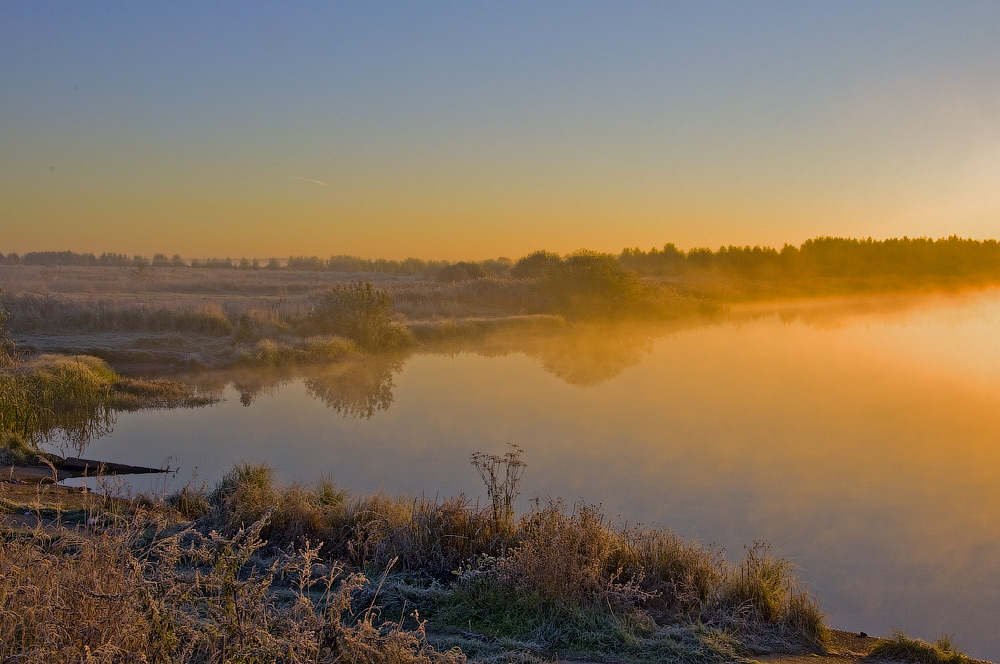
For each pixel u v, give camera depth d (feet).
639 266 303.27
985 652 19.27
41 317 80.89
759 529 28.37
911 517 29.94
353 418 48.85
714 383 63.87
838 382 64.64
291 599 17.83
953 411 52.54
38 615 11.51
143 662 10.64
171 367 67.00
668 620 18.63
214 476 34.88
